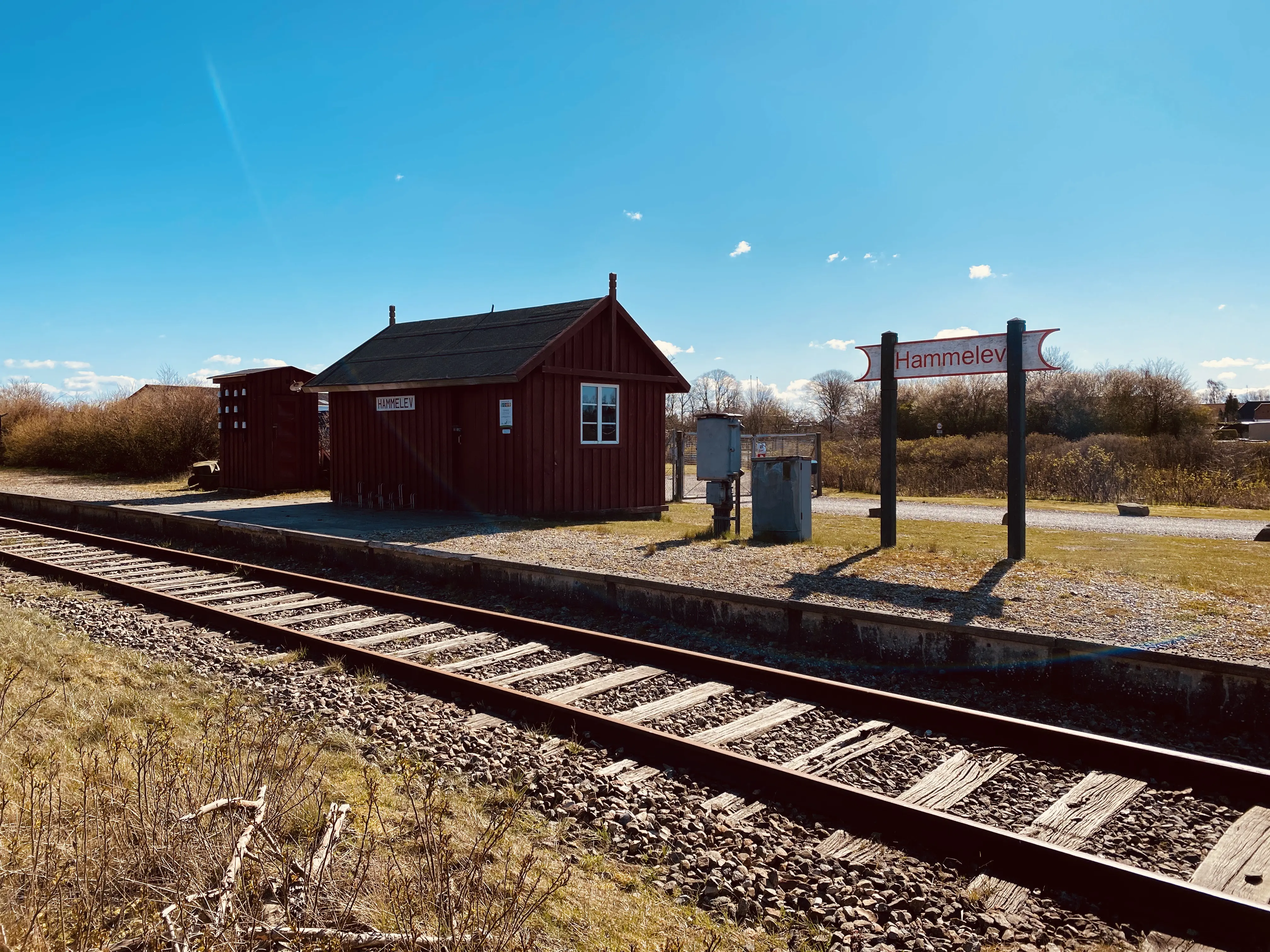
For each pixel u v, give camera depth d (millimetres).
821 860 4004
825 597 8711
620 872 3855
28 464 36219
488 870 3631
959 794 4797
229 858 3301
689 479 30469
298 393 24188
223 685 6547
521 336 17766
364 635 8617
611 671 7281
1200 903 3463
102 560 13312
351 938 2973
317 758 4875
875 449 32812
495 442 16984
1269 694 5797
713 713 6164
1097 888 3699
